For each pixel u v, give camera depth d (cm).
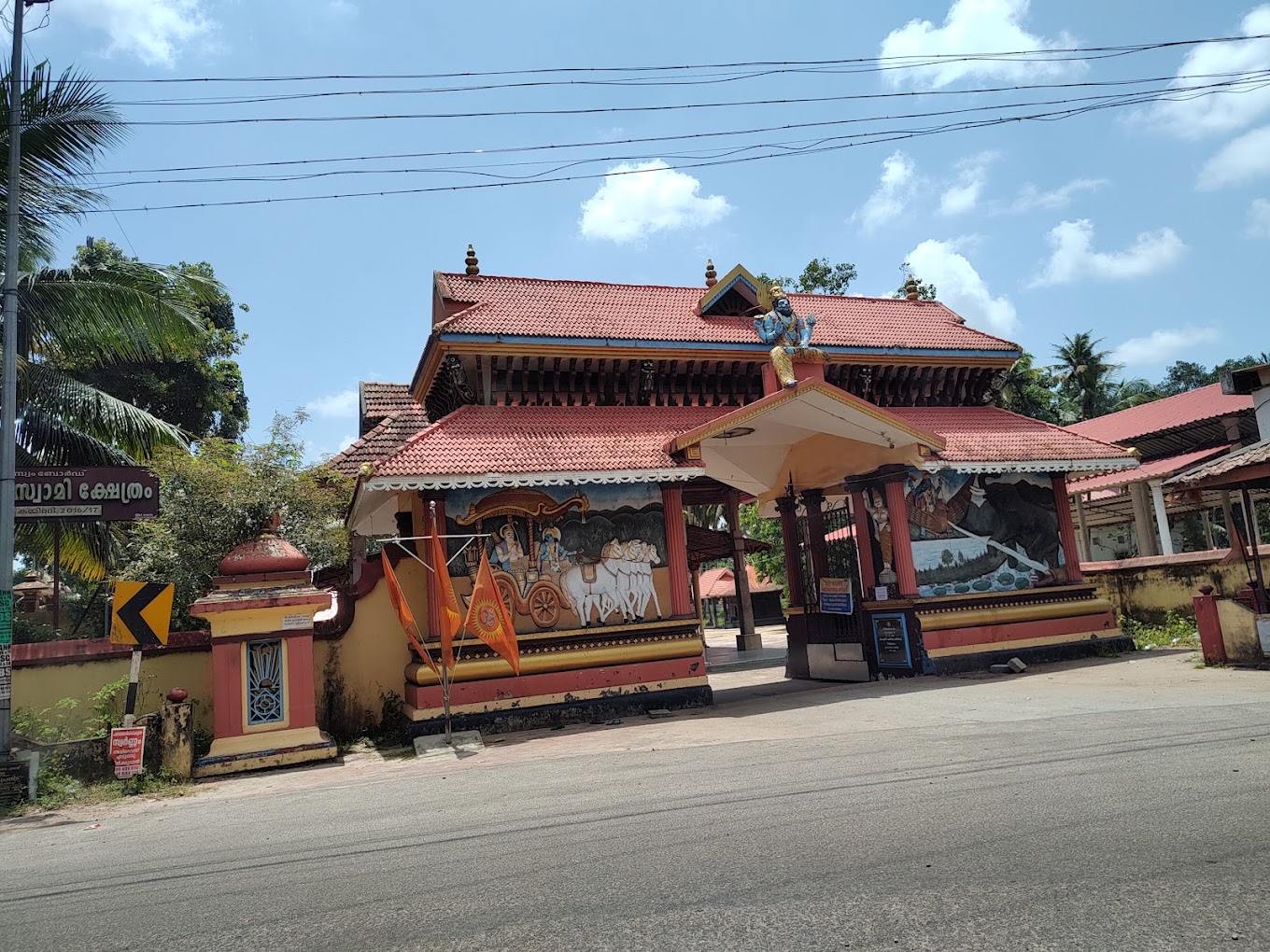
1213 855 439
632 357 1558
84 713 1215
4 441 1097
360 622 1399
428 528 1349
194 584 1549
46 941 440
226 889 514
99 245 2248
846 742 908
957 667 1560
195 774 1089
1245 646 1251
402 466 1264
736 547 2745
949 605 1598
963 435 1669
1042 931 356
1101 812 533
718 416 1594
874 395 1789
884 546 1628
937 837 503
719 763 844
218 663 1145
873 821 550
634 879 464
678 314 1711
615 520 1448
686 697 1401
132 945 423
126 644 1102
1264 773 607
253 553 1223
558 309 1617
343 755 1225
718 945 363
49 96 1401
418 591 1412
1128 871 423
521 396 1530
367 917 437
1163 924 355
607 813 643
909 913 386
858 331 1798
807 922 383
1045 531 1712
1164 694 1066
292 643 1184
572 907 426
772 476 1933
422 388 1662
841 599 1717
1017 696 1180
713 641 4100
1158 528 2784
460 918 423
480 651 1339
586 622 1400
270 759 1120
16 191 1159
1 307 1398
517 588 1375
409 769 1033
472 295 1606
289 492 1628
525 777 876
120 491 1264
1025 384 4466
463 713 1297
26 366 1505
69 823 845
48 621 2536
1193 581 1773
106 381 2561
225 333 3116
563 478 1329
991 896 401
